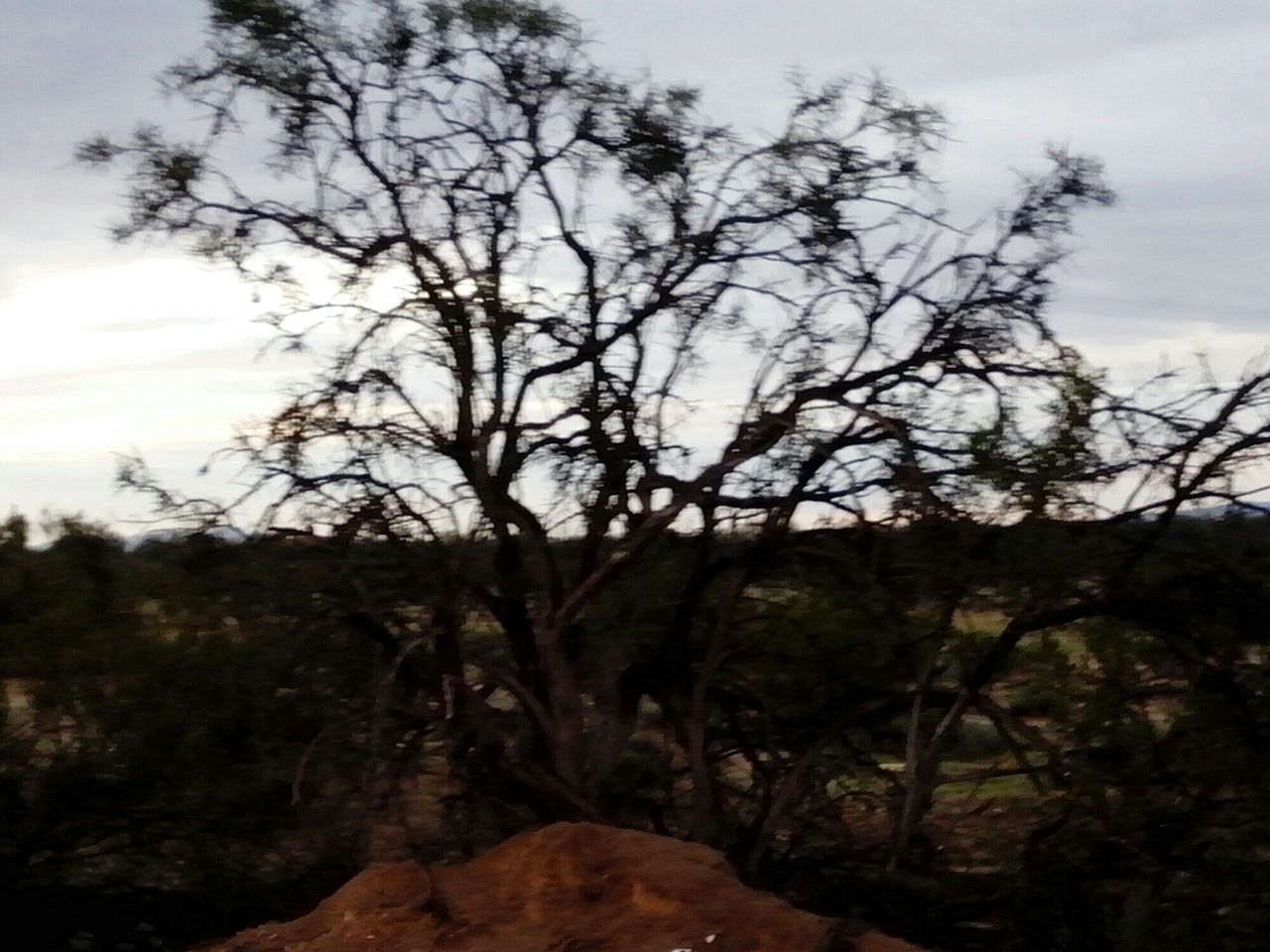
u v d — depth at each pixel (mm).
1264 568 9461
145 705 10234
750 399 10078
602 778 9984
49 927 10062
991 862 10320
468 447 9664
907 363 9898
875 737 10781
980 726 13000
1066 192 10250
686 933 6852
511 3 9961
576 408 9891
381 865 8383
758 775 10938
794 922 7074
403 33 9984
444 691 8859
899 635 9703
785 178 10312
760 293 10383
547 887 7465
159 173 9953
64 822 10617
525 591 10078
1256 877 8922
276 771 9859
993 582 9469
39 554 11055
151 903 10758
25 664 10461
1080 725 9852
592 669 10367
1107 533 9438
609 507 10164
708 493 9859
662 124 10203
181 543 9578
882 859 10273
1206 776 9477
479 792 9766
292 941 7633
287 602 9578
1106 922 9086
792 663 10672
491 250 10188
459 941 7086
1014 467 9148
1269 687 9562
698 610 10695
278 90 9930
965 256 10227
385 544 9648
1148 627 9617
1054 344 9758
